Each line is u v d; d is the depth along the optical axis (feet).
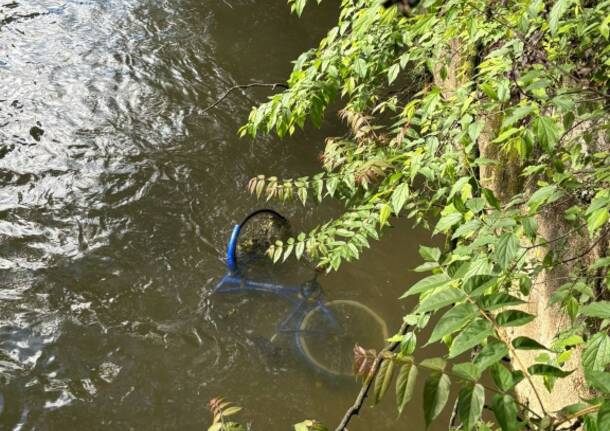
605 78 9.27
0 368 15.11
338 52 13.20
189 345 15.98
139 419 14.43
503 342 4.79
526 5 9.37
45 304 16.69
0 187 19.89
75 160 21.18
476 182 9.50
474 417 4.52
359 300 17.11
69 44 26.89
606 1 9.10
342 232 12.23
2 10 28.40
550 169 9.36
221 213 19.71
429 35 12.70
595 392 10.08
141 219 19.29
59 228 18.78
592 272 9.46
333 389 15.05
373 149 13.66
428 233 18.86
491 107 9.85
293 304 16.99
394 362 5.42
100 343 15.89
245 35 28.68
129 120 23.16
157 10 29.76
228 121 23.52
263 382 15.23
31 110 23.15
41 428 14.10
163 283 17.47
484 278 5.16
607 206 6.66
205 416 14.55
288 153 22.07
